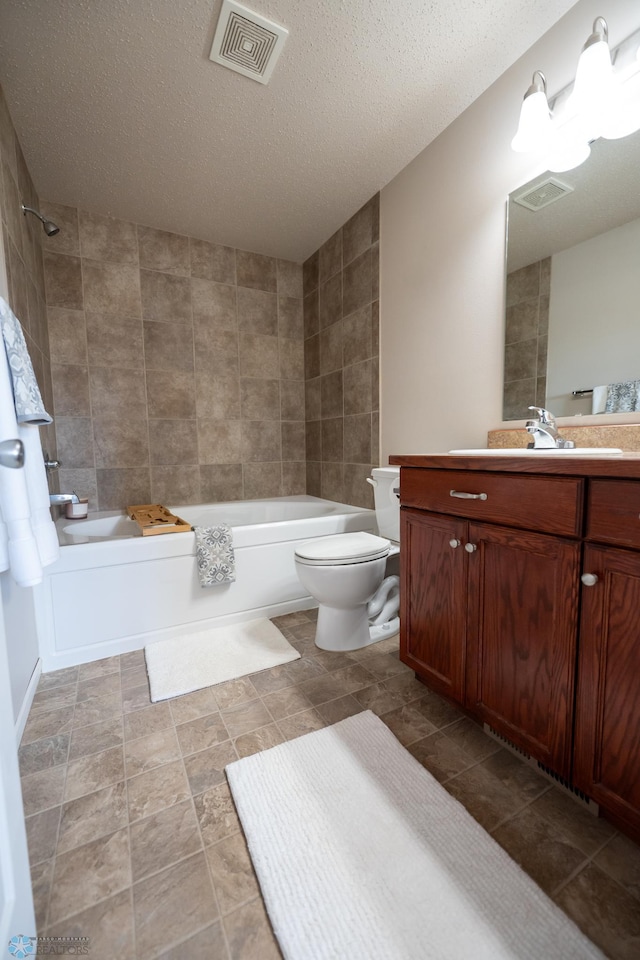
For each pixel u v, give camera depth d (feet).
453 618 3.78
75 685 4.74
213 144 6.02
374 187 7.16
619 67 3.88
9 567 2.93
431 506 3.97
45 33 4.30
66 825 2.94
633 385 3.99
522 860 2.63
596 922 2.28
